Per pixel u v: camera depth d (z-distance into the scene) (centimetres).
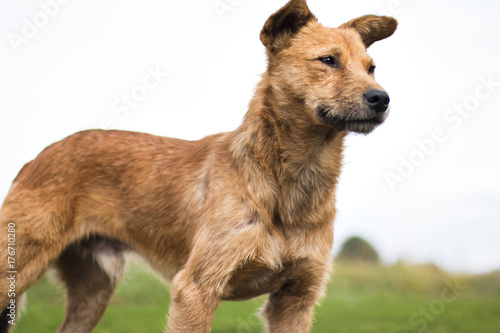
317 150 559
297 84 550
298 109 552
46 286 1208
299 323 593
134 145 648
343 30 597
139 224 631
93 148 640
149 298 1280
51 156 632
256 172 548
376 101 521
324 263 580
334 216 595
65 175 623
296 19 583
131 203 630
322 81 545
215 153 589
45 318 998
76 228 632
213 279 539
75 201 629
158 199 617
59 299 1179
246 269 549
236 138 566
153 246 632
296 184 560
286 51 571
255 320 1080
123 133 662
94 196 635
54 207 614
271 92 562
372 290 1670
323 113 539
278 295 605
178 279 552
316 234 572
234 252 537
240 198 545
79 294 698
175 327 539
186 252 608
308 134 552
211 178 573
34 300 1162
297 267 570
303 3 575
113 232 641
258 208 544
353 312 1272
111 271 671
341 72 549
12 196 625
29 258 609
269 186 550
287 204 558
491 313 1247
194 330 536
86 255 675
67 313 701
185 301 539
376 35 653
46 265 619
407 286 1686
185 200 599
